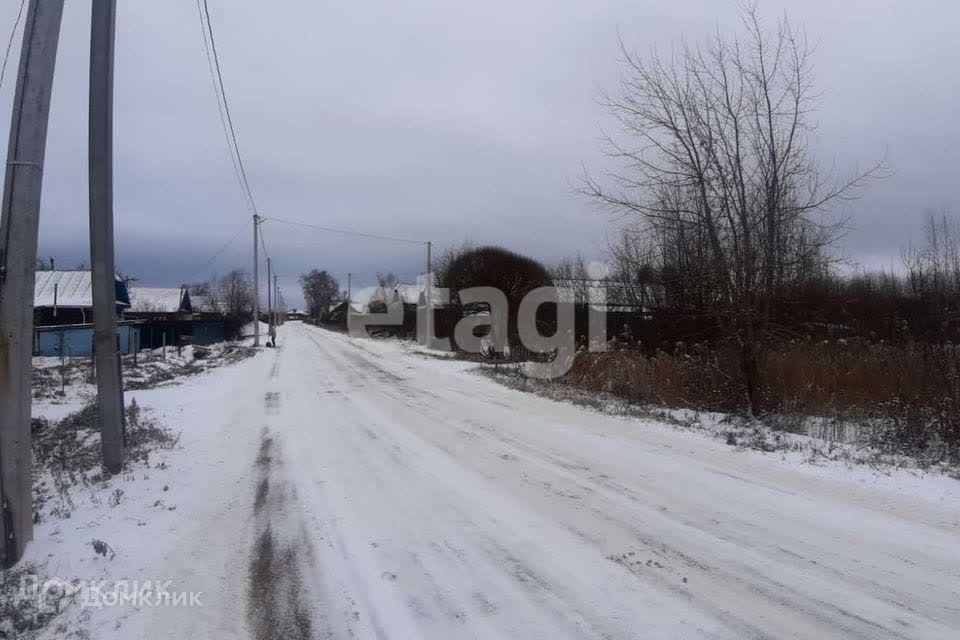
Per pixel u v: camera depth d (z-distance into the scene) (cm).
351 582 465
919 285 2022
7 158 507
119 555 508
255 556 511
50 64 527
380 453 863
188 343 4159
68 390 1600
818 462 807
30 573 471
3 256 496
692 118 1160
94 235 749
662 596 442
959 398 967
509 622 409
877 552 517
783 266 1180
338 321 8250
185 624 406
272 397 1438
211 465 798
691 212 1199
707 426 1089
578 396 1420
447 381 1783
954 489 689
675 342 1617
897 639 389
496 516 604
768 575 475
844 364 1210
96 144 753
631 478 733
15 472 494
